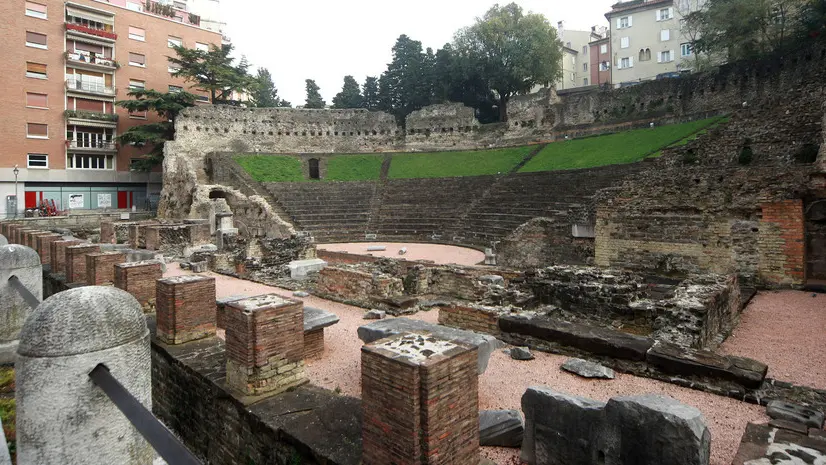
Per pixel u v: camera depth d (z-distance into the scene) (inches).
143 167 2066.9
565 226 952.9
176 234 1113.4
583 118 1921.8
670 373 297.1
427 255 1162.6
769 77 1396.4
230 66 2326.5
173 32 2364.7
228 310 290.2
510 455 225.5
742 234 675.4
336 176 1974.7
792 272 629.6
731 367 277.9
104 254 533.0
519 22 2300.7
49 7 1983.3
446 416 187.5
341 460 210.4
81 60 2057.1
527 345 374.9
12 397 335.3
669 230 756.0
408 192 1769.2
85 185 2110.0
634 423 182.7
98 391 185.0
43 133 1980.8
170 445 136.3
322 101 3255.4
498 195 1507.1
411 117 2329.0
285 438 237.0
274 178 1878.7
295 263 777.6
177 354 348.2
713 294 416.8
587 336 339.9
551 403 209.2
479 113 2677.2
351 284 572.4
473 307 419.8
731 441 222.5
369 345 205.5
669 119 1642.5
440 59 2564.0
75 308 185.3
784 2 1408.7
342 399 275.0
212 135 2116.1
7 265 384.2
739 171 684.1
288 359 294.5
